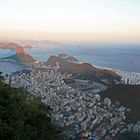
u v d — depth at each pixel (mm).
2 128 5523
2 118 5980
